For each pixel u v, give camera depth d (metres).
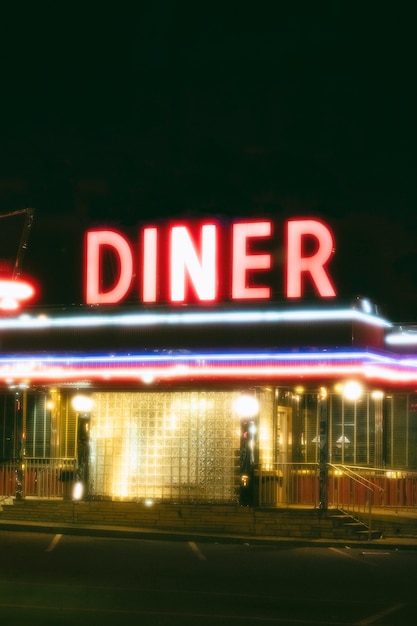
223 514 26.98
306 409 30.41
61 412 31.05
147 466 28.89
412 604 15.83
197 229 30.34
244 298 29.48
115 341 29.94
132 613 14.31
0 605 14.90
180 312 29.56
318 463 27.58
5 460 31.02
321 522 26.16
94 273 30.80
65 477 29.61
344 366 27.78
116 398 29.50
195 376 28.86
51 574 18.67
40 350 30.48
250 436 27.97
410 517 26.86
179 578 18.47
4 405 31.34
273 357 28.41
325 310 28.25
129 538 26.08
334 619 14.20
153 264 30.55
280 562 21.44
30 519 28.55
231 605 15.30
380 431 29.41
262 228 29.66
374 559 22.36
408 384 29.59
